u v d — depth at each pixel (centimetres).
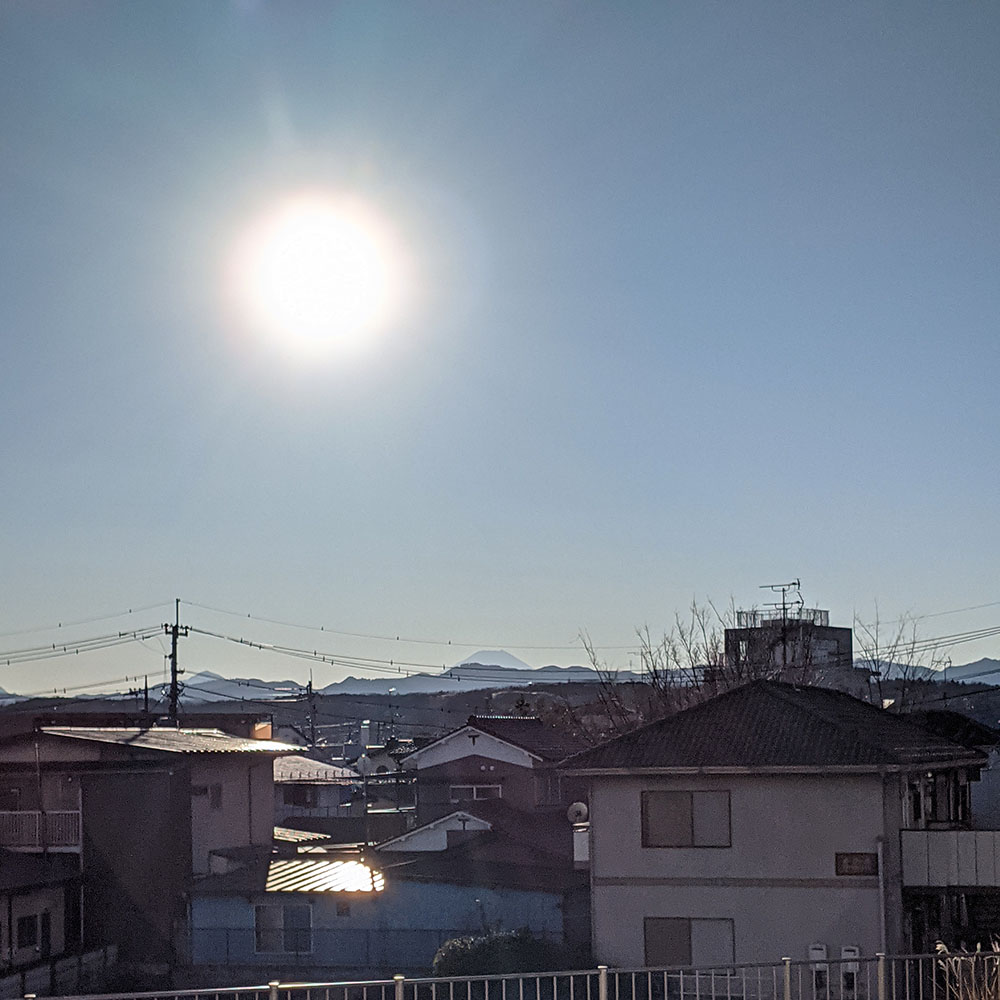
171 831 3356
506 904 3030
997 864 2502
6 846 3272
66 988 2978
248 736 5531
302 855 3572
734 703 2823
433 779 4325
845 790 2527
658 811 2625
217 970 3144
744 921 2539
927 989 2381
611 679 5091
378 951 3088
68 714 4609
